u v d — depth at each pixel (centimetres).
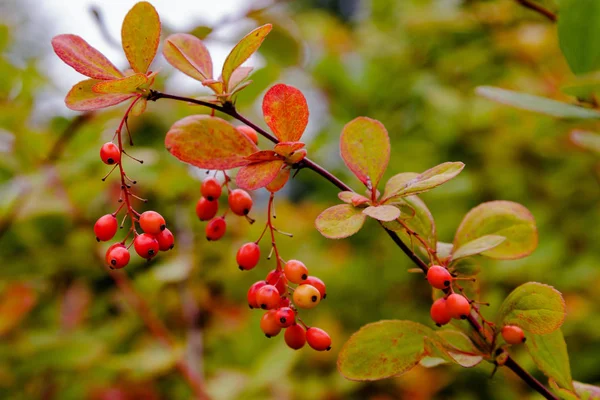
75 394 72
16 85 78
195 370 71
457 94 102
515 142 98
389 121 109
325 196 109
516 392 77
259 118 93
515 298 50
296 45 75
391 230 50
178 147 49
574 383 52
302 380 89
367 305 99
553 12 64
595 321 81
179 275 75
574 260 91
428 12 101
